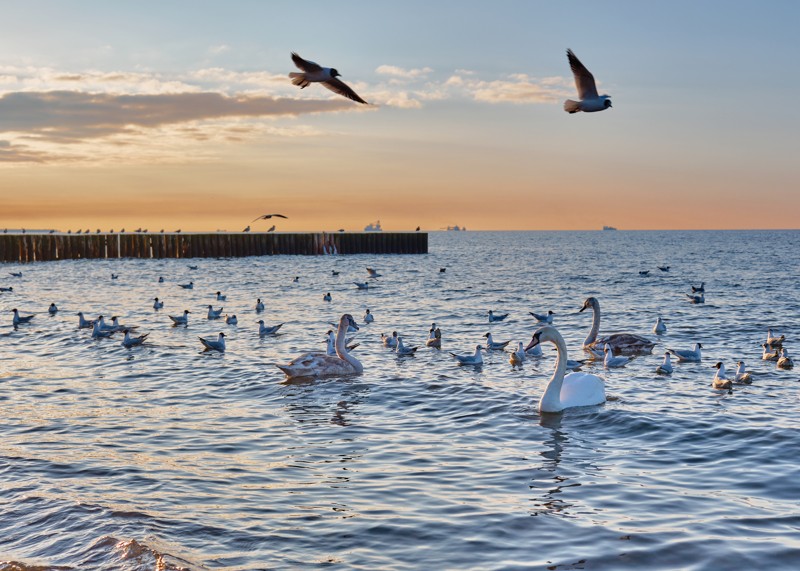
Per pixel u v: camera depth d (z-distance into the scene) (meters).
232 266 94.88
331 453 13.80
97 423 16.09
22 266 94.44
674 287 62.38
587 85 11.59
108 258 110.75
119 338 30.88
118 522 10.19
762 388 19.94
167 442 14.56
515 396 18.61
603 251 165.50
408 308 45.72
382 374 22.17
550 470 12.71
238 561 9.02
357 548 9.43
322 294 56.94
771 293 55.41
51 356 26.11
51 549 9.37
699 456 13.46
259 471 12.69
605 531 9.95
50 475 12.35
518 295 55.03
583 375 18.02
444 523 10.28
